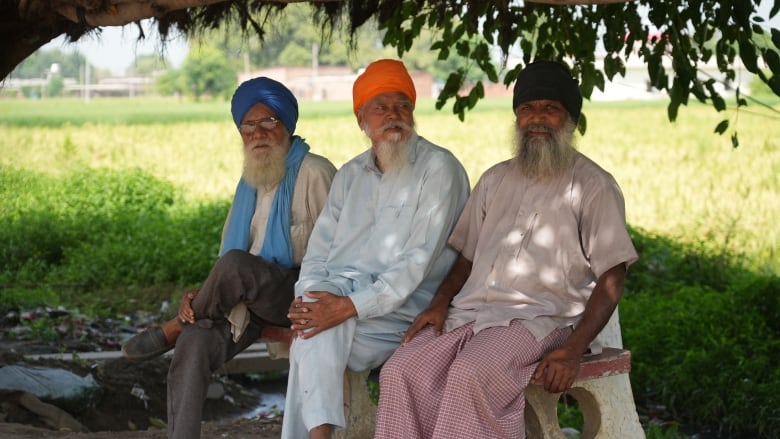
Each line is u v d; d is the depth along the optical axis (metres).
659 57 5.76
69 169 21.41
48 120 37.75
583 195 3.94
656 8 5.61
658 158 22.48
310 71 64.25
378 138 4.25
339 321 3.96
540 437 4.02
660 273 10.85
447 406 3.69
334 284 4.12
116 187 16.61
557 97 3.95
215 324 4.23
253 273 4.18
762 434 6.97
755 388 7.18
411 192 4.24
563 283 3.94
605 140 26.73
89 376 6.48
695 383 7.43
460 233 4.22
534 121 3.96
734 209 15.55
